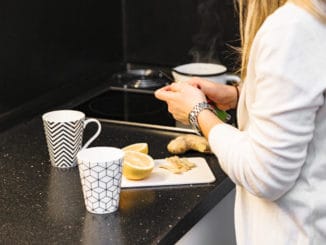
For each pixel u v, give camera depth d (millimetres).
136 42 2285
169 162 1517
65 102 1990
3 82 1774
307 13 1029
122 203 1349
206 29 2162
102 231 1235
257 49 1061
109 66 2246
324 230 1129
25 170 1502
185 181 1434
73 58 2061
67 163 1504
